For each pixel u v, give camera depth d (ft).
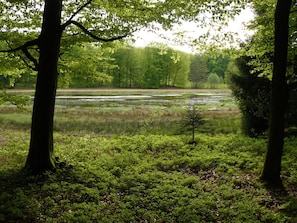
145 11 30.99
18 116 81.41
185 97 180.14
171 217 21.08
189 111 53.06
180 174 31.37
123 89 275.59
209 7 30.48
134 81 299.58
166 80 317.42
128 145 44.32
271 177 27.43
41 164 28.66
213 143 45.85
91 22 33.32
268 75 41.04
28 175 27.45
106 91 238.68
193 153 39.60
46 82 28.60
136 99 157.69
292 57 36.50
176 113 93.97
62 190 24.30
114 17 32.81
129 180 28.14
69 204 21.98
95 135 56.85
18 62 34.99
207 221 20.67
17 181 25.93
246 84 56.95
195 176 30.68
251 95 56.54
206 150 41.81
